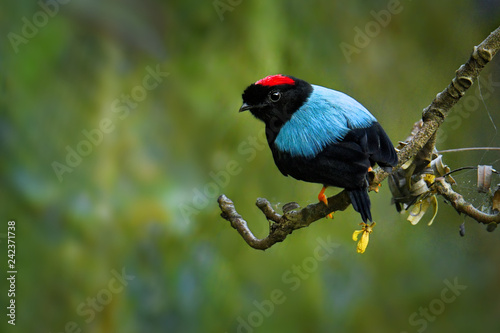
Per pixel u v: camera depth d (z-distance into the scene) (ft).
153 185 33.88
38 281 31.48
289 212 17.95
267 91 20.65
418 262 39.63
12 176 31.45
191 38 36.40
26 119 32.12
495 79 39.32
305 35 37.42
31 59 32.65
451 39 40.83
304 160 19.30
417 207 18.85
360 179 17.65
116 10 34.71
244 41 36.42
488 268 40.09
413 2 40.19
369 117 19.71
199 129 35.65
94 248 32.53
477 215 17.74
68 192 32.53
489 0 40.98
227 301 33.94
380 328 37.78
